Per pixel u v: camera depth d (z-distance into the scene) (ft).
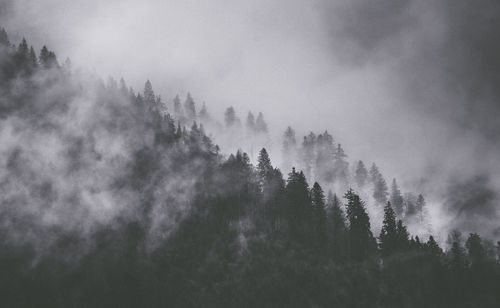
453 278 295.69
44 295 269.03
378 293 282.97
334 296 277.23
